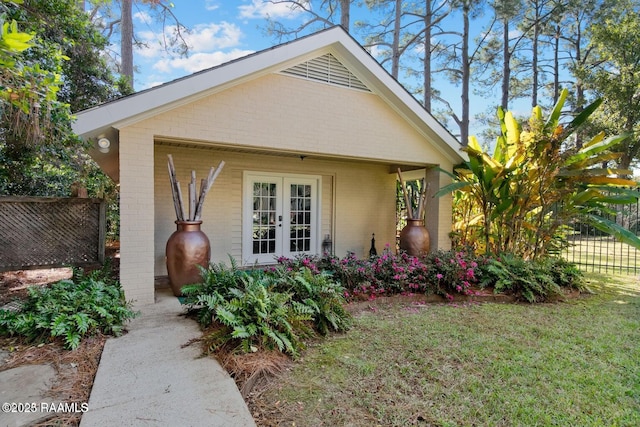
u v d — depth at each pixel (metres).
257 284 3.72
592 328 3.98
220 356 2.87
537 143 5.72
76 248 5.54
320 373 2.82
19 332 3.08
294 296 3.90
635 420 2.25
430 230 7.39
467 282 5.25
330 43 5.66
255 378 2.64
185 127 4.72
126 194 4.41
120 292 3.98
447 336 3.65
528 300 5.16
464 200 8.11
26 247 5.22
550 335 3.73
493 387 2.64
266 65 5.09
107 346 3.05
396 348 3.33
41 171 6.49
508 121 6.35
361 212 8.52
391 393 2.53
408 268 5.26
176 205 4.91
